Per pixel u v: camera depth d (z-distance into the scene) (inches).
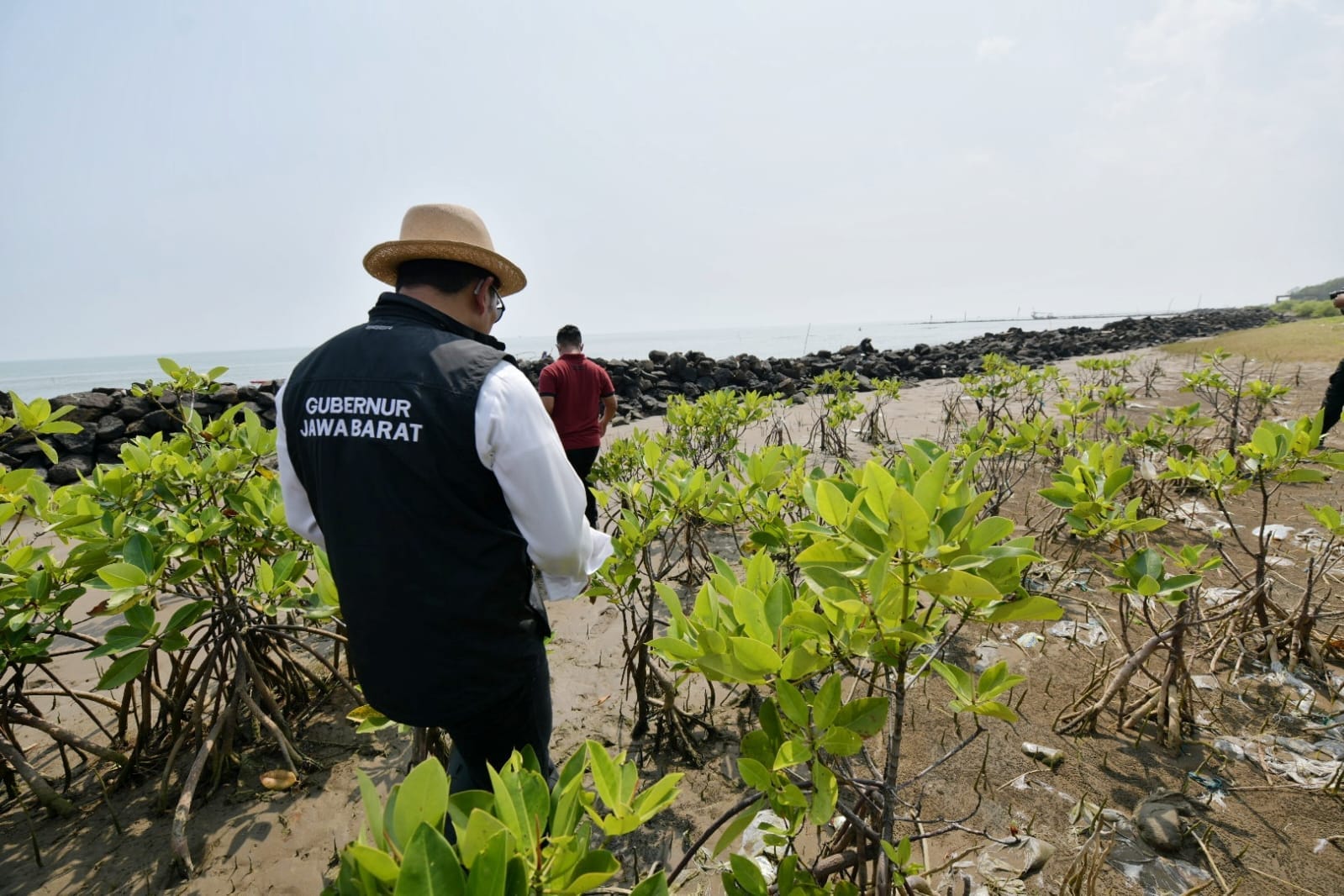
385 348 61.8
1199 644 126.5
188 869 86.1
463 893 34.0
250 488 112.3
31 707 99.4
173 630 94.0
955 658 127.5
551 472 62.2
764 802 54.9
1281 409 353.4
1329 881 76.4
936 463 50.2
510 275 73.6
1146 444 178.2
